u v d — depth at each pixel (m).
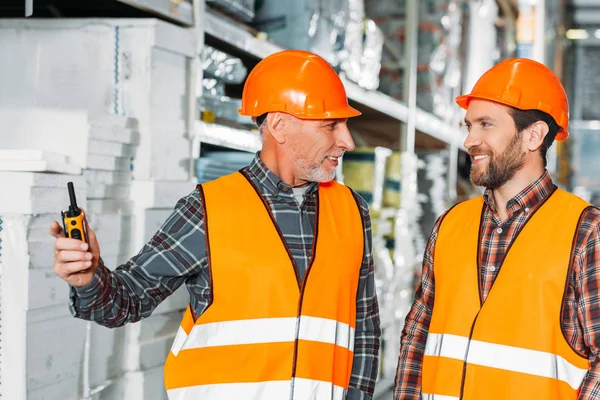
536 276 1.80
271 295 1.81
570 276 1.79
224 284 1.81
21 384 1.87
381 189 4.62
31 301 1.88
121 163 2.32
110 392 2.25
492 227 1.92
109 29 2.44
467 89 6.19
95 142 2.18
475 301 1.89
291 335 1.81
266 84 1.90
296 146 1.88
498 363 1.82
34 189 1.89
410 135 5.08
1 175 1.89
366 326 2.03
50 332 1.97
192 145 2.65
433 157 5.91
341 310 1.91
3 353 1.87
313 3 3.51
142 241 2.34
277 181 1.89
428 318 2.06
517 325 1.81
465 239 1.95
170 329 2.49
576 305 1.79
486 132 1.90
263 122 1.92
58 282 1.98
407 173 5.02
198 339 1.81
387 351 4.46
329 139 1.88
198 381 1.80
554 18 9.92
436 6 5.48
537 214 1.87
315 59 1.92
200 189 1.87
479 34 6.22
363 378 2.01
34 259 1.89
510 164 1.88
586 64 14.82
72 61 2.47
